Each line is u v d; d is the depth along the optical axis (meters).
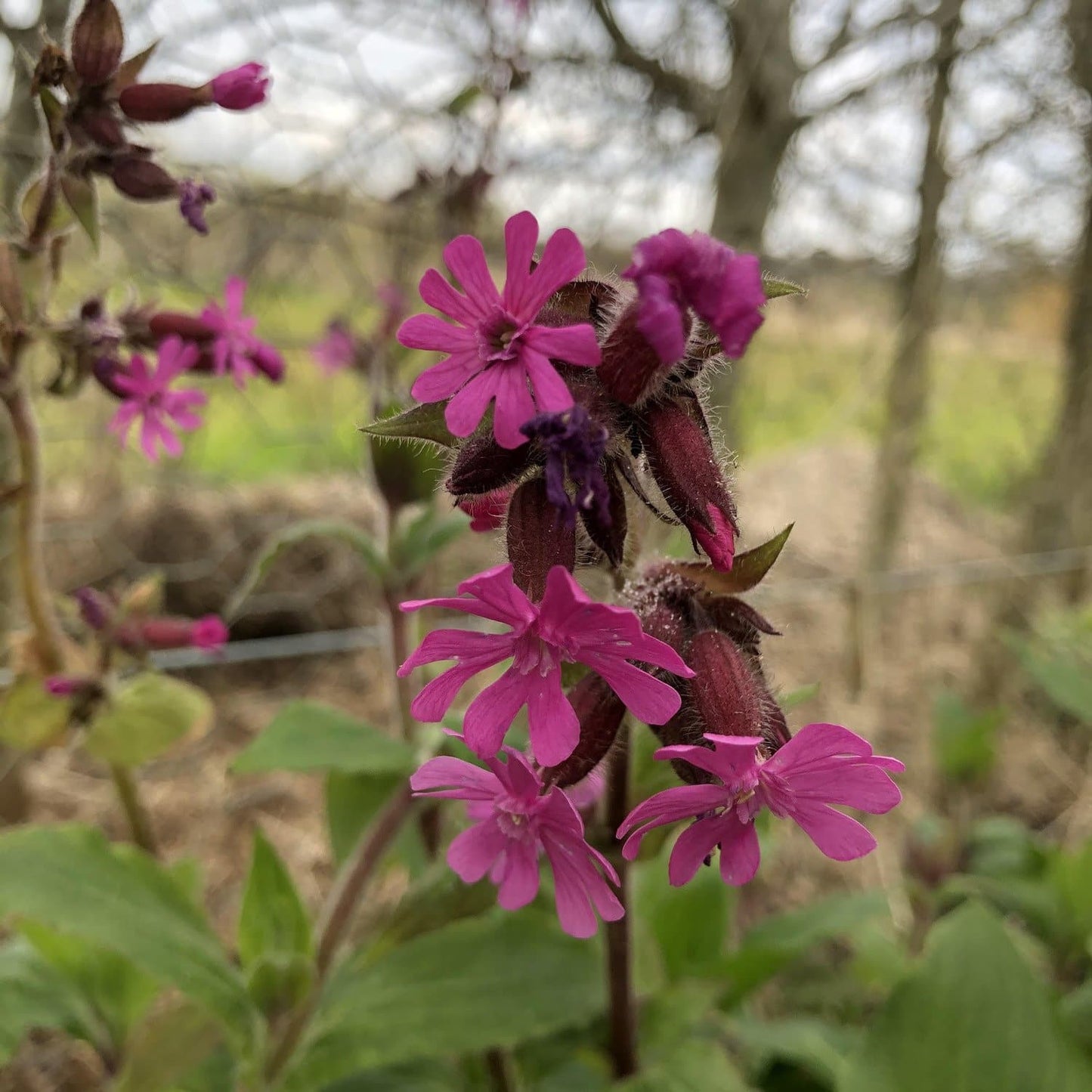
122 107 0.15
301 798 0.32
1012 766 0.36
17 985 0.18
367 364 0.27
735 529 0.11
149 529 0.40
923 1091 0.16
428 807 0.18
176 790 0.32
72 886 0.15
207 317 0.18
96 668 0.19
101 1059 0.18
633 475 0.11
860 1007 0.24
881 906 0.19
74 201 0.15
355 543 0.18
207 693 0.38
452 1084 0.18
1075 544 0.41
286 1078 0.15
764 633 0.12
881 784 0.10
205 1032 0.16
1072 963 0.24
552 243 0.10
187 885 0.21
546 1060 0.17
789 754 0.10
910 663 0.42
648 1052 0.17
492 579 0.09
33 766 0.32
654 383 0.11
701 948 0.20
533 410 0.10
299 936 0.16
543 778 0.12
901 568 0.47
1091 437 0.41
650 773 0.14
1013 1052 0.16
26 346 0.16
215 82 0.15
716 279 0.09
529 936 0.16
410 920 0.15
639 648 0.10
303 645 0.35
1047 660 0.28
